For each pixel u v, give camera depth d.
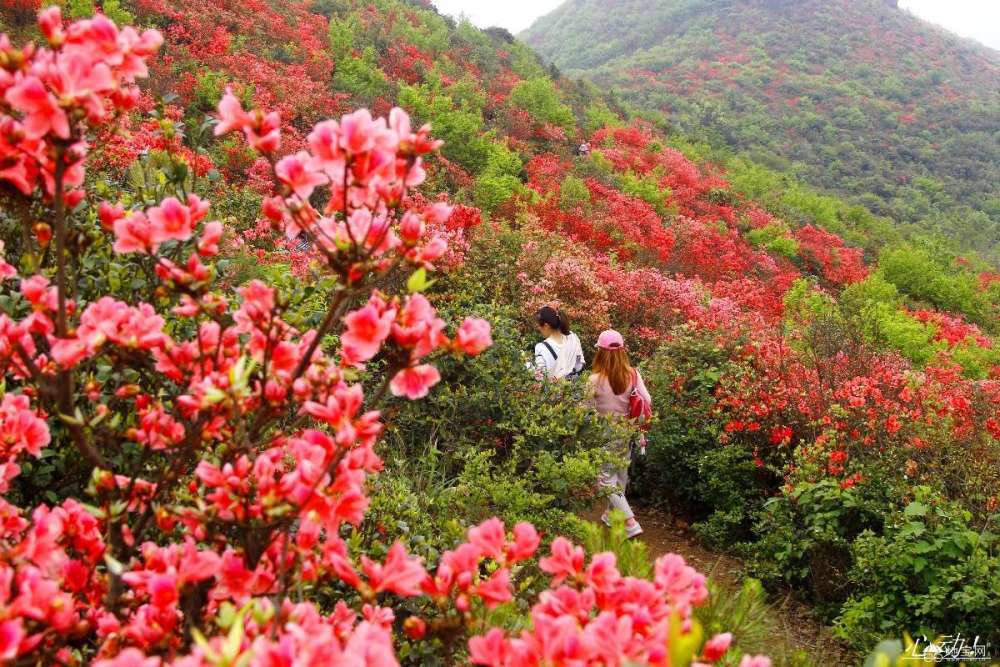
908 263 26.28
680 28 135.38
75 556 1.56
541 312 5.50
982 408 5.41
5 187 1.36
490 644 1.13
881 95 108.81
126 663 0.86
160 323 1.47
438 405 4.35
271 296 1.48
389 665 0.90
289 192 1.40
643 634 1.16
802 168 80.94
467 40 36.88
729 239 21.94
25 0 13.52
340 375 1.43
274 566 1.45
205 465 1.33
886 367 6.56
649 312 8.64
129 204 2.68
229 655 0.86
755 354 6.49
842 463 4.88
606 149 27.30
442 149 19.42
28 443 1.53
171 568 1.24
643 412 4.99
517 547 1.34
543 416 4.48
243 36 19.50
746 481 5.66
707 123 87.56
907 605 3.93
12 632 0.98
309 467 1.21
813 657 3.36
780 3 135.88
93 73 1.22
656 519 6.01
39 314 1.49
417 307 1.34
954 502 4.16
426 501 3.29
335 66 22.39
